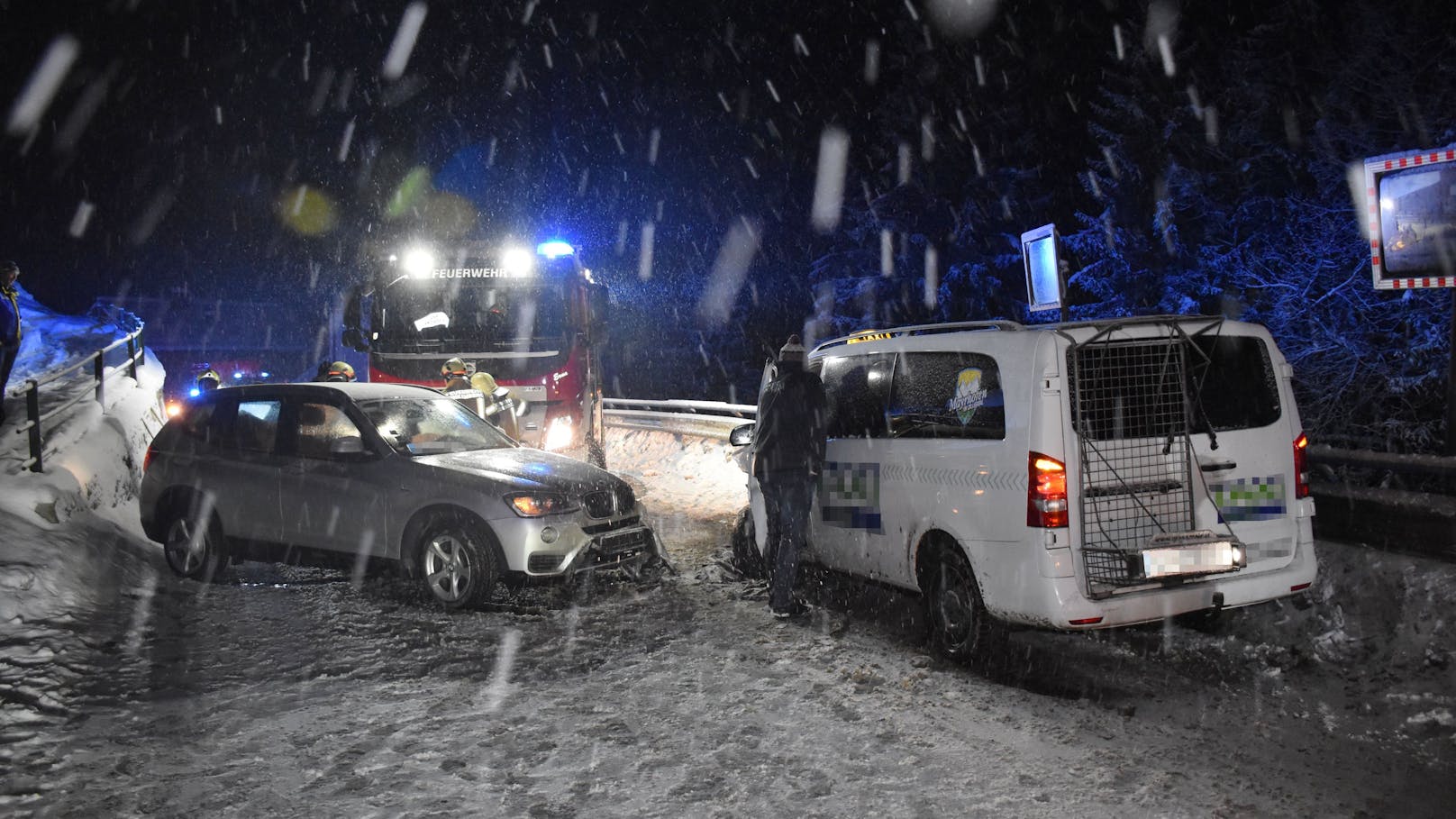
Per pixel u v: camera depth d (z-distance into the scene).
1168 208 23.59
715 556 9.73
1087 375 5.71
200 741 4.95
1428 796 4.32
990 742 4.98
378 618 7.27
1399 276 7.99
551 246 13.44
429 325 12.86
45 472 8.74
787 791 4.43
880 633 6.99
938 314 34.94
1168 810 4.21
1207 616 5.86
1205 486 5.83
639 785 4.50
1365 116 20.06
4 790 4.36
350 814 4.18
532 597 7.93
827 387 7.68
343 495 7.91
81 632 6.45
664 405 23.61
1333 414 18.58
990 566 5.85
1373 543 6.63
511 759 4.77
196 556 8.40
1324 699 5.44
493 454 8.37
